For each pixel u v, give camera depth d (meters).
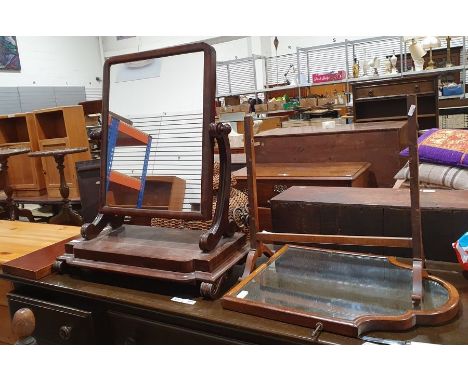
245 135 1.28
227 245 1.32
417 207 1.12
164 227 1.61
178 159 1.41
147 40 8.70
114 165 1.52
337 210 1.51
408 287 1.20
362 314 1.05
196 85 1.36
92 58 9.00
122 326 1.31
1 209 4.04
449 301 1.05
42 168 4.03
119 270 1.30
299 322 1.04
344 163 2.62
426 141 2.12
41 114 3.92
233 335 1.13
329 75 5.87
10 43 7.36
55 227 2.03
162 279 1.24
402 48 5.34
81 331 1.34
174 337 1.21
